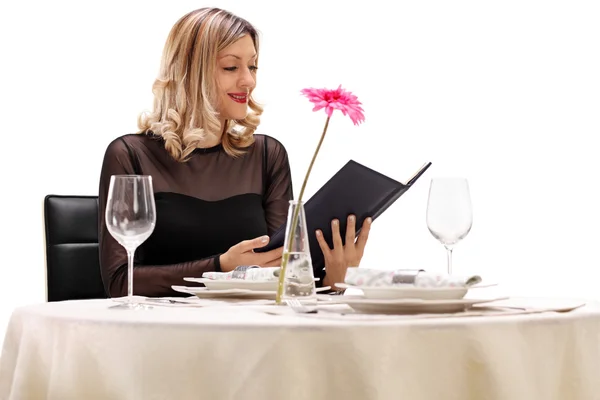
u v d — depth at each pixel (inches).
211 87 127.6
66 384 65.4
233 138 134.7
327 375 59.2
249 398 59.2
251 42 129.0
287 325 59.5
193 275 106.0
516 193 188.4
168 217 125.3
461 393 60.3
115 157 125.5
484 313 65.3
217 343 60.3
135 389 61.9
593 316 67.6
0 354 82.3
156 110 130.8
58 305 80.0
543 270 187.0
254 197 133.5
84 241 129.7
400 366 59.3
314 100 74.8
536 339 62.9
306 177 77.2
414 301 64.8
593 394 66.4
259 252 102.0
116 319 64.1
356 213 94.6
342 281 95.2
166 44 131.0
